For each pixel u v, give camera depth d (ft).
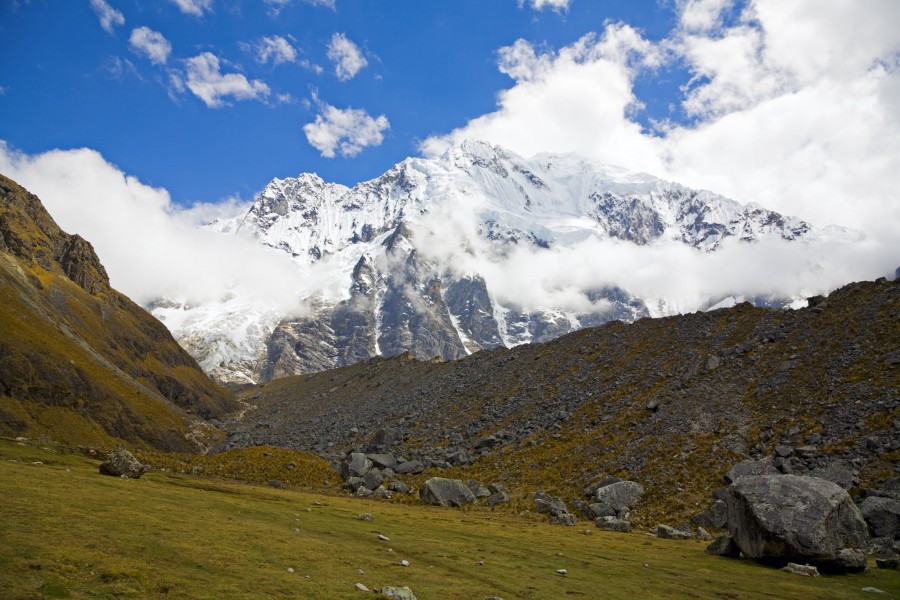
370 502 293.64
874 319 363.56
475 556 158.10
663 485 292.20
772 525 165.58
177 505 164.35
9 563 88.99
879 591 139.95
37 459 241.96
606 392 450.71
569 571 151.43
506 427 473.26
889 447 252.21
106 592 84.99
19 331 618.44
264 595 93.97
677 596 132.26
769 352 393.70
